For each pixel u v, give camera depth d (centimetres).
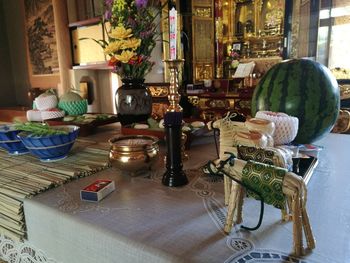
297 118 72
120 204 51
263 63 286
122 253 40
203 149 88
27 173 66
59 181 61
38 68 346
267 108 81
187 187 58
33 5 328
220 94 259
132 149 63
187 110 274
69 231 47
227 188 49
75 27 270
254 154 44
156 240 39
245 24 296
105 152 83
